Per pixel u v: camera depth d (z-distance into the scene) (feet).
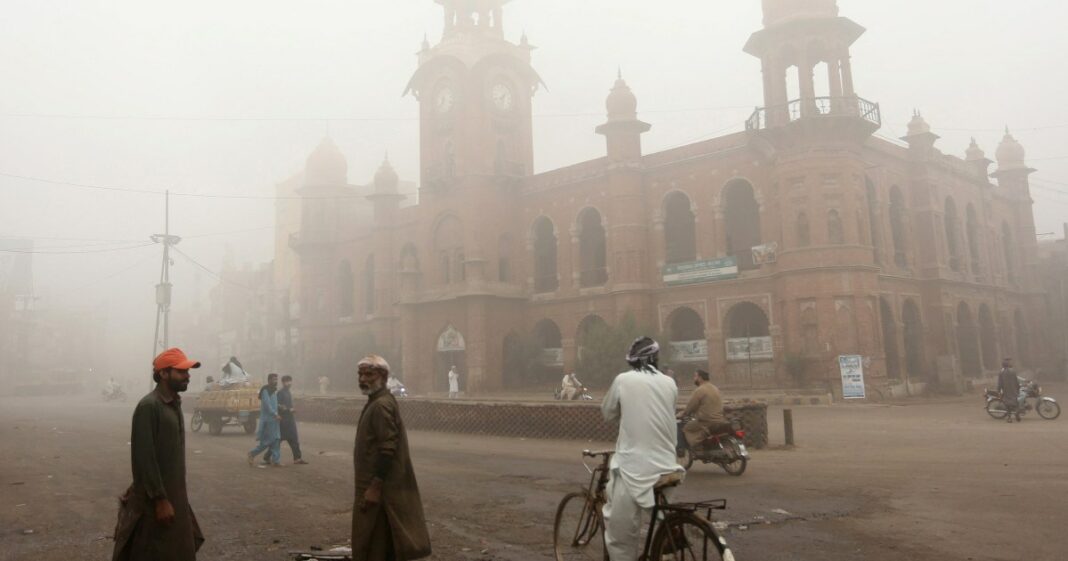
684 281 120.78
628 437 16.70
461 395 134.62
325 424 83.92
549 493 33.78
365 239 180.45
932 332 120.78
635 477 16.28
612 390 17.29
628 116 130.21
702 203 121.60
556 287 149.07
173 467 15.87
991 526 25.29
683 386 114.11
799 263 104.22
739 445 38.29
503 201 146.51
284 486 37.27
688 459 42.16
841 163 104.37
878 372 101.30
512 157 151.94
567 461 45.14
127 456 51.67
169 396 16.43
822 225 103.09
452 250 148.66
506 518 28.14
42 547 24.58
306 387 183.73
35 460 49.85
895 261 121.19
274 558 22.75
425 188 152.76
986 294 140.46
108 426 82.79
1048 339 166.09
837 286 101.55
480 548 23.49
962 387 116.47
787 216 106.22
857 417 75.20
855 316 101.14
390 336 166.50
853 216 103.35
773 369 109.40
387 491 16.75
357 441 17.34
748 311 132.57
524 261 145.28
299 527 27.20
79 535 26.37
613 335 118.11
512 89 153.89
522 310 144.46
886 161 119.24
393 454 16.74
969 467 38.96
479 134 145.89
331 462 47.55
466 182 144.15
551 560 21.84
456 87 149.38
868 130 106.42
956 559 21.25
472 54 150.00
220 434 72.33
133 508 15.39
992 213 152.05
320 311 188.34
